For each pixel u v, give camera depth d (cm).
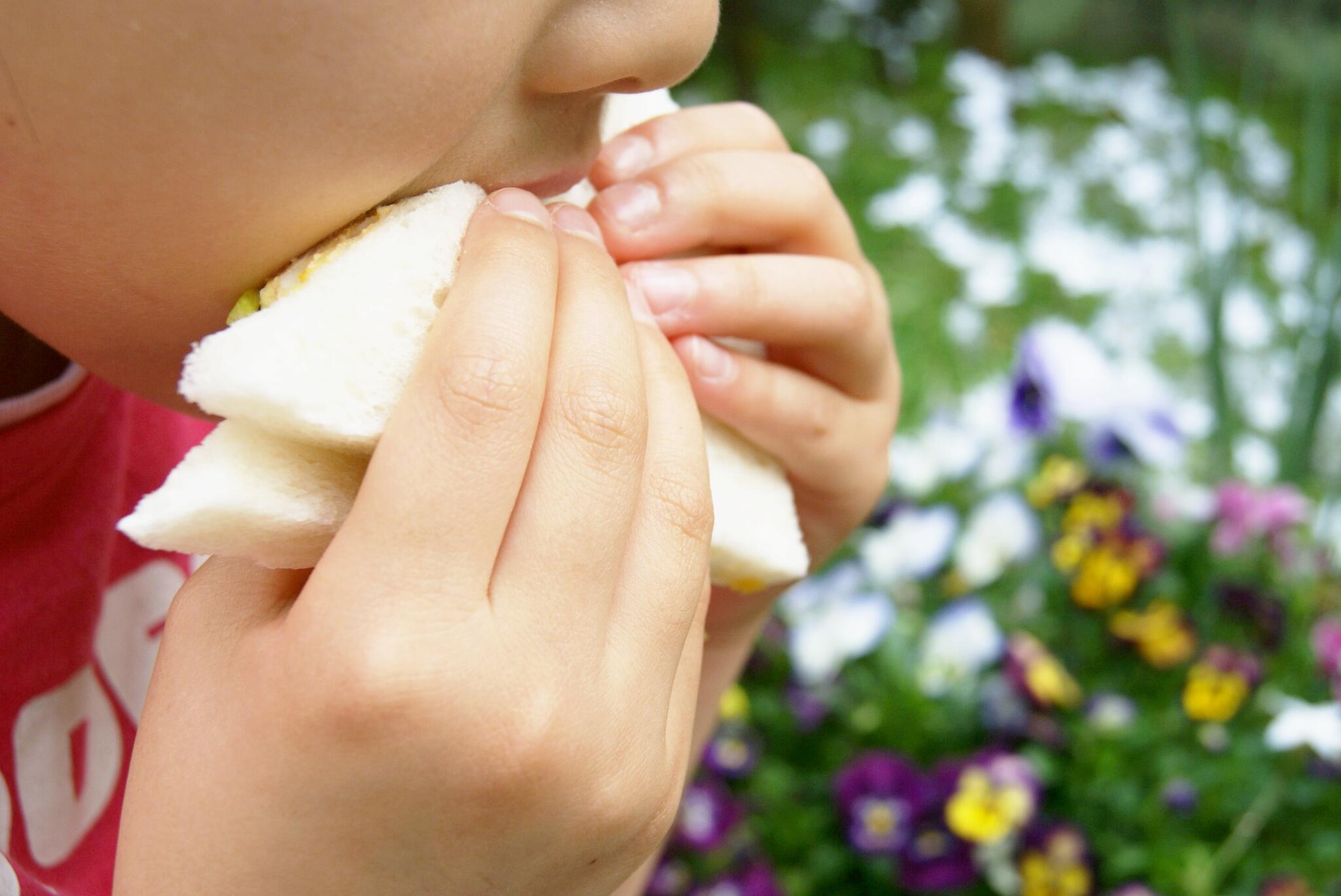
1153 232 163
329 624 35
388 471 35
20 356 41
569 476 36
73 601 42
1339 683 65
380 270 36
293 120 34
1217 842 65
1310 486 86
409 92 34
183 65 33
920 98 219
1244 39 248
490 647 35
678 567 38
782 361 46
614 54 35
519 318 36
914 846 65
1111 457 78
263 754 35
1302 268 142
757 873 65
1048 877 64
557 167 38
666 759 37
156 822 35
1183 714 69
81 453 43
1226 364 88
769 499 44
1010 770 66
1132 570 72
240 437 36
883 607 71
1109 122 203
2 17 33
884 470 47
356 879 35
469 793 35
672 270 42
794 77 217
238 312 36
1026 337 80
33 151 34
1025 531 75
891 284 147
